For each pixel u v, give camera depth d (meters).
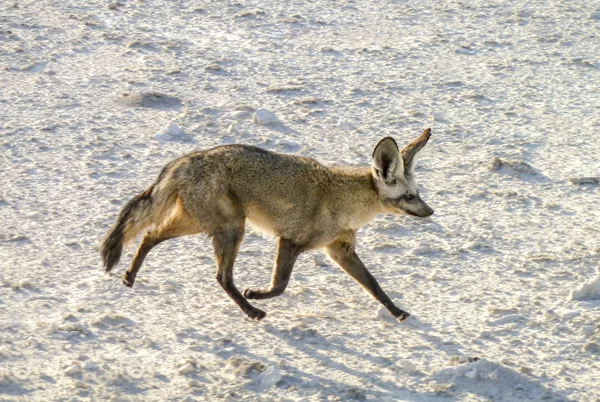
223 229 13.70
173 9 29.31
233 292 13.68
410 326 13.48
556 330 13.27
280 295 14.45
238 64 25.30
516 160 19.70
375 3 30.67
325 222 14.05
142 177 18.70
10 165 18.97
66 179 18.48
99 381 11.57
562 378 11.97
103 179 18.56
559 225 17.14
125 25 27.77
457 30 28.34
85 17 28.25
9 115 21.53
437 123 21.97
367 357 12.48
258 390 11.48
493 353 12.66
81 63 24.97
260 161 13.90
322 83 24.17
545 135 21.44
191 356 12.37
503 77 24.94
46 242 15.90
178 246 16.11
